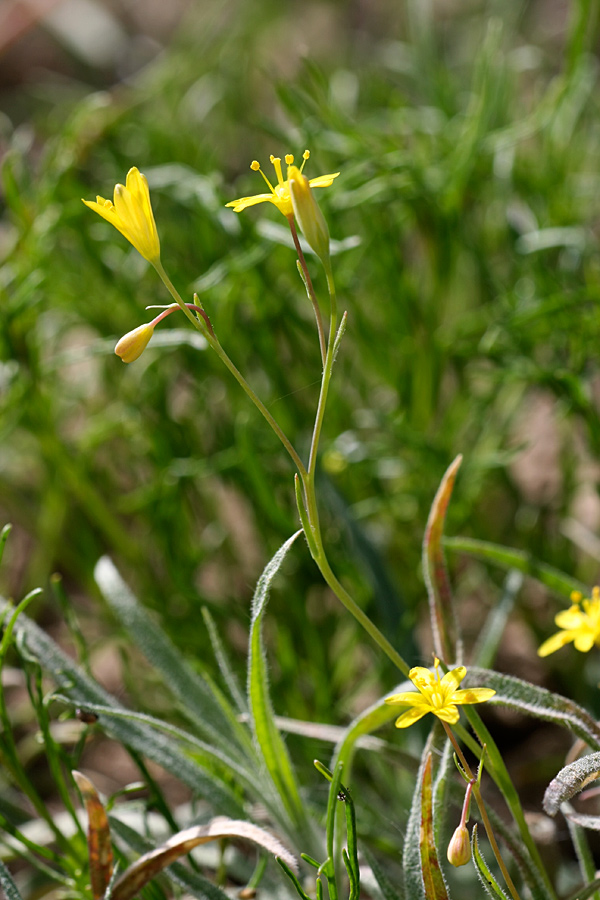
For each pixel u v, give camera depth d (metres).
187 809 0.56
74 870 0.47
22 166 0.70
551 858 0.52
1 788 0.60
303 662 0.65
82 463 0.73
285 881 0.48
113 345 0.64
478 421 0.67
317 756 0.57
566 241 0.63
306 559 0.61
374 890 0.46
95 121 0.72
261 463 0.64
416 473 0.65
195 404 0.73
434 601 0.45
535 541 0.67
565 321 0.58
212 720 0.49
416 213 0.66
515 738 0.67
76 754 0.48
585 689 0.64
